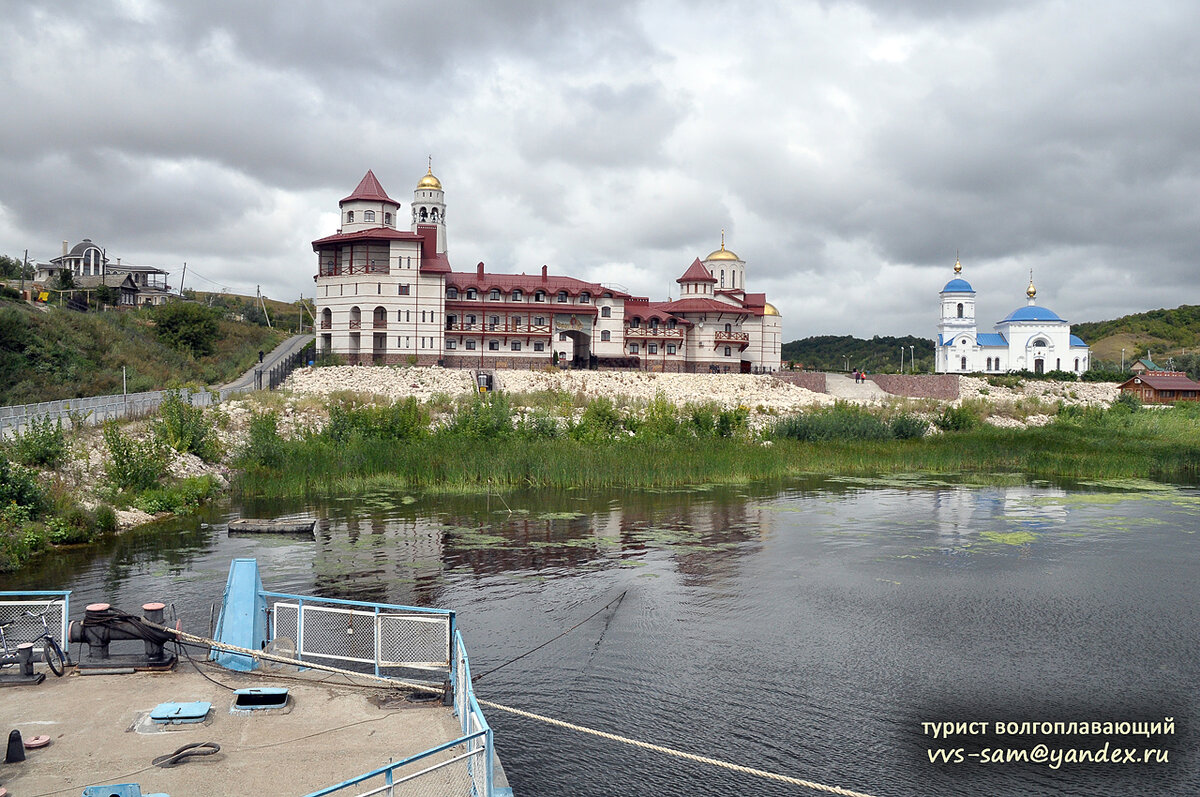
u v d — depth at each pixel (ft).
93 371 252.62
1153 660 78.38
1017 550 120.57
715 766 57.88
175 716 50.90
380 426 199.11
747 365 395.55
